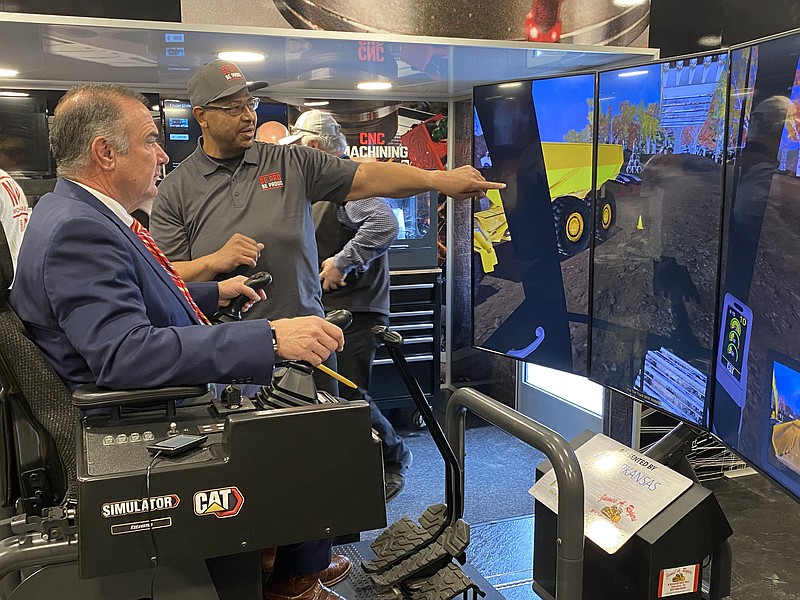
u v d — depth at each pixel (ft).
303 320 5.19
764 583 8.81
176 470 4.35
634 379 8.18
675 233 7.33
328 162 8.61
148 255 5.43
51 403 4.99
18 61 9.73
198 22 7.93
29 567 4.70
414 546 7.10
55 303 4.79
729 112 6.53
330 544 6.67
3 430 5.16
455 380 16.75
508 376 15.25
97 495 4.21
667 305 7.54
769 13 9.37
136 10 7.67
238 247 7.89
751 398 6.21
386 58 9.89
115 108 5.29
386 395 14.71
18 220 7.07
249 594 5.13
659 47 10.09
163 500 4.34
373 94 14.78
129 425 4.97
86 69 10.57
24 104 11.80
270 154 8.55
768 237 5.88
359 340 11.38
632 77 7.78
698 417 7.20
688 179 7.11
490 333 10.12
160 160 5.67
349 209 10.94
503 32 9.32
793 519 10.47
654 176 7.58
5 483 5.24
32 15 7.22
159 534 4.37
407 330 14.67
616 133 8.09
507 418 5.66
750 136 6.19
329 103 14.69
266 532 4.61
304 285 8.52
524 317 9.68
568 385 13.43
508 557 9.41
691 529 6.59
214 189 8.39
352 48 9.11
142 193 5.59
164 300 5.42
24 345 4.92
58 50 8.86
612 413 11.43
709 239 6.89
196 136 12.92
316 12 8.41
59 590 4.62
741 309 6.36
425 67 10.84
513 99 9.23
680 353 7.39
